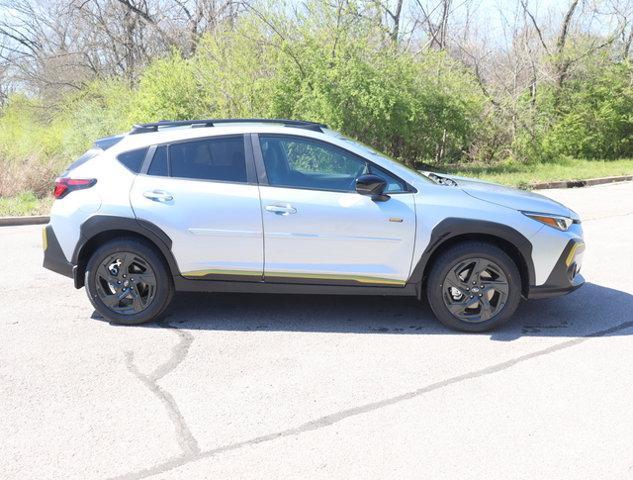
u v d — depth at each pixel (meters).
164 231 5.11
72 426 3.68
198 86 15.84
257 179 5.16
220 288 5.23
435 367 4.47
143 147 5.31
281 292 5.22
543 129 19.92
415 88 16.73
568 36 21.45
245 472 3.21
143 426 3.68
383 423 3.69
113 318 5.30
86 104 18.59
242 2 20.69
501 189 5.45
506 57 21.08
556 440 3.49
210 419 3.75
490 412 3.81
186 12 24.38
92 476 3.19
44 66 29.19
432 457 3.34
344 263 5.10
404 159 17.73
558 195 13.93
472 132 18.36
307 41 15.23
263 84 15.16
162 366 4.51
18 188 12.70
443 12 20.56
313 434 3.58
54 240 5.31
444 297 5.10
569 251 5.09
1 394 4.08
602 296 6.16
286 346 4.88
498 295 5.11
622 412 3.80
